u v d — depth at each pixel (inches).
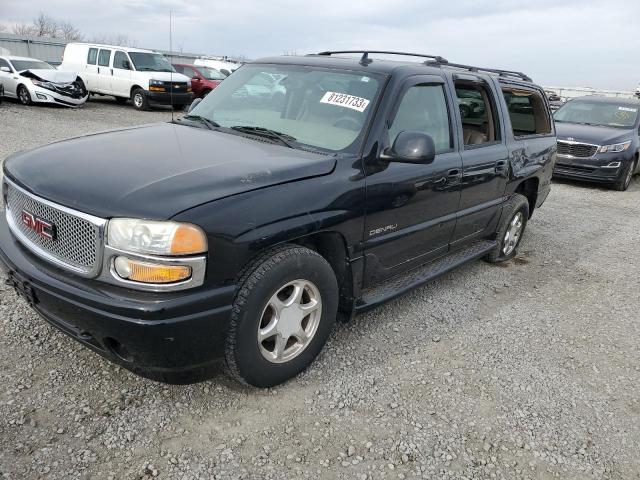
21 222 109.0
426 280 153.5
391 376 125.0
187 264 90.0
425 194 141.1
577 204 351.9
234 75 165.5
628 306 182.2
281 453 97.3
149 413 104.1
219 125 143.0
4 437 93.9
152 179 98.3
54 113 593.9
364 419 108.9
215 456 95.0
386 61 149.3
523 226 217.6
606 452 106.7
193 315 91.9
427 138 121.5
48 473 87.7
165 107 757.3
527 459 102.4
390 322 152.6
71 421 99.7
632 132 412.8
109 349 95.0
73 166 106.4
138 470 90.2
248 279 100.2
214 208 93.6
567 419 115.8
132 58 714.8
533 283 196.9
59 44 1109.1
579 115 449.1
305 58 156.3
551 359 141.2
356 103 132.0
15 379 109.7
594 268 220.4
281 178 106.2
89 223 91.5
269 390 115.0
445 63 173.2
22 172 109.8
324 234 114.8
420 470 96.8
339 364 127.6
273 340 113.0
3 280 151.6
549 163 220.4
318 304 116.8
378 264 133.3
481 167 165.8
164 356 92.4
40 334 126.6
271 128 135.6
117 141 124.9
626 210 344.5
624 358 145.4
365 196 121.1
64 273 96.6
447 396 119.5
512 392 123.7
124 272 89.8
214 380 116.3
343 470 94.9
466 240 176.9
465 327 154.6
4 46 1029.8
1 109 586.6
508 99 194.1
